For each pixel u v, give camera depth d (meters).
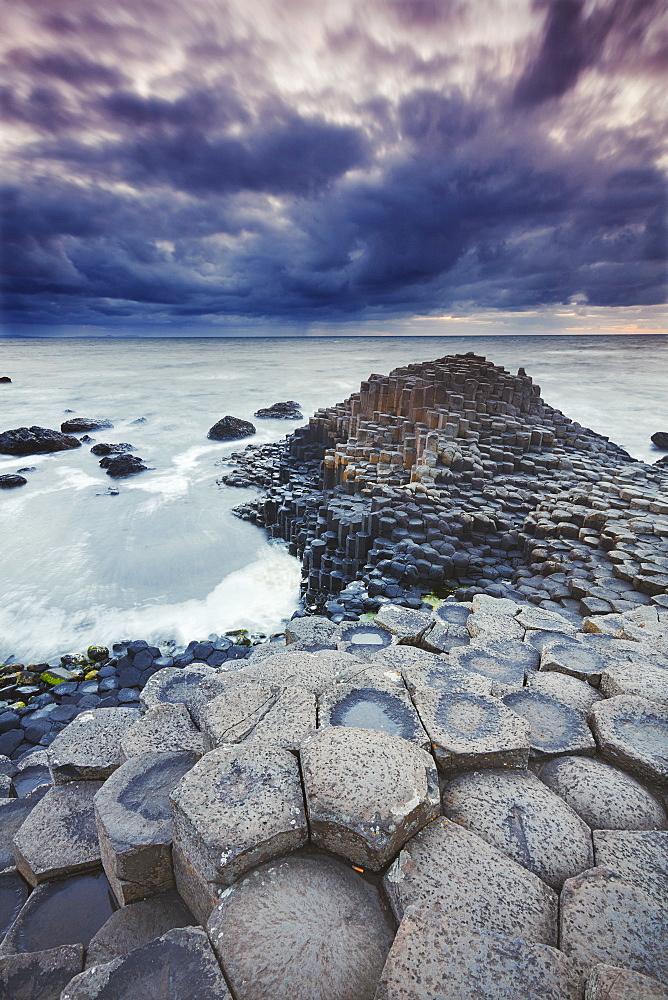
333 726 3.28
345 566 12.56
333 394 47.34
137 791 3.03
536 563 11.57
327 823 2.56
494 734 3.26
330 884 2.47
